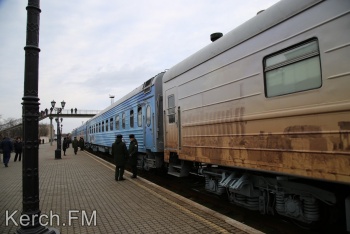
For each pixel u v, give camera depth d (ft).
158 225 17.22
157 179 38.91
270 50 15.33
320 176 12.42
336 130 11.84
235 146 17.90
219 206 23.56
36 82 14.89
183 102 25.04
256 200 18.63
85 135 126.31
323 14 12.53
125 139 49.08
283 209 16.26
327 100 12.26
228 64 18.75
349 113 11.35
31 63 14.71
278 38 14.84
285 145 14.25
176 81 26.48
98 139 82.12
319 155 12.51
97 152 99.96
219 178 22.03
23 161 14.56
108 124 66.44
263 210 17.97
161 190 27.58
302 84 13.53
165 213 19.61
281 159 14.47
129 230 16.67
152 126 35.09
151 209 20.81
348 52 11.45
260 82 15.98
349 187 13.41
